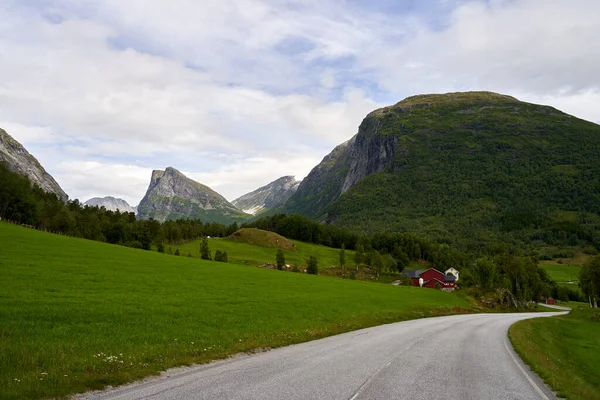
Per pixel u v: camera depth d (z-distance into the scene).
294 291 52.09
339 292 58.62
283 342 22.42
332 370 15.25
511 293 97.88
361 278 132.62
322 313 36.56
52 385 11.55
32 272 37.50
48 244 60.69
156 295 34.81
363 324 35.69
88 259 52.78
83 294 30.55
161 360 15.79
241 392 11.54
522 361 20.83
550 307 118.38
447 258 185.62
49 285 32.53
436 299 74.81
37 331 18.50
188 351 17.62
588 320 66.94
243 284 52.72
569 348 37.12
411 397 12.06
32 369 13.20
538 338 36.12
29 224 112.19
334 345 22.52
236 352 18.77
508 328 39.19
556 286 154.25
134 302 29.84
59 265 44.06
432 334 30.59
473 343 26.56
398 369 16.19
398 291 76.75
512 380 15.90
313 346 21.88
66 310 23.86
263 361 16.78
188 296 36.72
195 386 12.17
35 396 10.73
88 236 115.94
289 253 152.38
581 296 154.75
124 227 129.88
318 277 84.50
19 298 25.94
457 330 34.97
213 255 130.50
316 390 12.12
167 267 59.25
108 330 20.33
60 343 16.69
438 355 20.56
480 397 12.84
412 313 50.94
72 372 13.16
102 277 40.78
